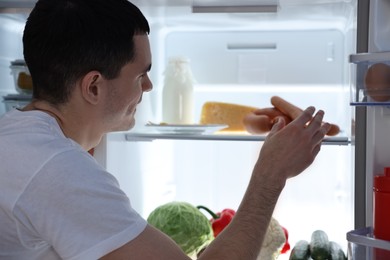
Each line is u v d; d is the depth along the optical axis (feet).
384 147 3.91
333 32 6.01
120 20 3.20
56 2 3.22
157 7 4.90
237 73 6.21
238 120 5.55
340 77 6.02
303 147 3.43
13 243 3.10
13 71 5.06
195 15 5.31
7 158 3.02
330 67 6.05
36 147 3.03
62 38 3.13
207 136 5.00
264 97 6.25
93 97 3.24
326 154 6.26
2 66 4.99
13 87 5.23
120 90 3.32
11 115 3.28
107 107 3.32
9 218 3.03
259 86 6.20
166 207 5.20
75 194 2.93
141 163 5.80
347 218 5.41
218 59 6.24
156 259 2.99
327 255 4.83
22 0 4.62
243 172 6.45
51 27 3.15
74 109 3.29
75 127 3.34
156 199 6.36
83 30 3.12
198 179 6.53
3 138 3.09
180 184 6.55
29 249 3.14
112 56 3.18
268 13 4.93
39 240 3.10
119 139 5.13
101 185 3.01
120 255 2.96
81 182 2.96
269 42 6.15
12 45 5.19
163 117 5.77
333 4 4.66
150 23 5.80
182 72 5.79
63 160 3.00
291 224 6.40
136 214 3.09
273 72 6.15
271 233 5.03
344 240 5.82
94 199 2.96
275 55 6.15
